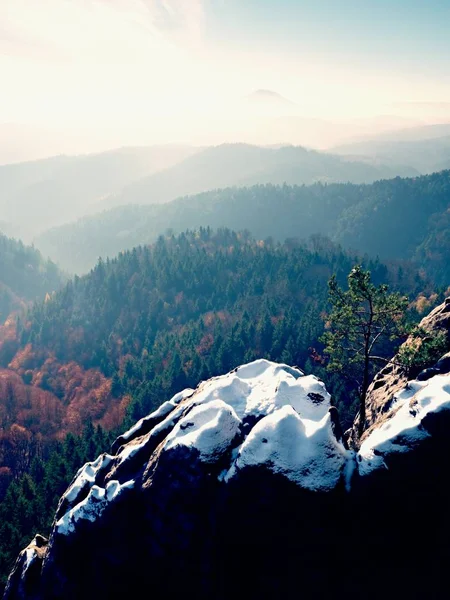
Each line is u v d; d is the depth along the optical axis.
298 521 21.31
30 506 67.94
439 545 19.83
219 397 27.84
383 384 36.12
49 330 186.12
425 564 19.92
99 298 199.75
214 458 23.42
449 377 23.38
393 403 26.72
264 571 21.50
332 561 20.95
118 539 24.69
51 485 75.12
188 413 26.83
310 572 20.91
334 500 21.28
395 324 28.84
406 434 21.03
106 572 24.72
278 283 184.75
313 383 27.00
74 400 138.75
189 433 24.75
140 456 28.02
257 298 178.00
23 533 65.31
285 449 22.17
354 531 21.00
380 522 20.75
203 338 146.00
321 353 109.56
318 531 21.08
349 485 21.48
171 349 141.00
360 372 32.47
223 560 22.05
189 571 22.66
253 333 132.25
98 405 131.38
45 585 26.73
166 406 33.69
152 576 23.69
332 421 24.33
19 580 29.81
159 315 185.12
